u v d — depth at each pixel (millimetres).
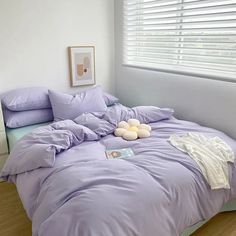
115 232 985
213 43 1999
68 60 2709
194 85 2180
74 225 990
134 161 1396
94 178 1204
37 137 1619
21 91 2311
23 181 1439
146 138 1768
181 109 2350
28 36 2414
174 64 2373
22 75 2475
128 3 2703
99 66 2967
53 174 1306
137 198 1102
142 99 2789
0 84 2387
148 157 1436
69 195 1136
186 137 1709
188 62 2264
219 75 1967
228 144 1653
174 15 2268
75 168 1300
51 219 1045
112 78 3135
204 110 2145
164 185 1209
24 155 1493
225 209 1718
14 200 1925
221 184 1374
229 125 1983
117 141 1707
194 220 1302
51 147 1439
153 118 2100
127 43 2871
